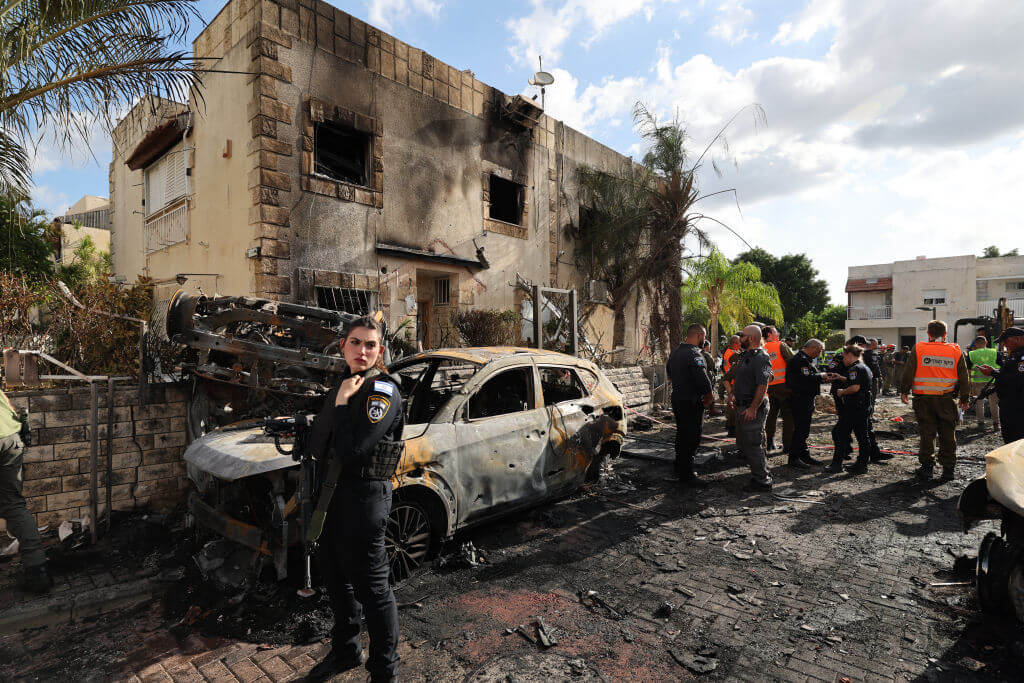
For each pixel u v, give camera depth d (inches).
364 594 93.2
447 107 381.7
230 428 156.9
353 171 338.6
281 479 125.3
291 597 126.8
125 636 116.0
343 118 315.3
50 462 161.8
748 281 1050.7
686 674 100.1
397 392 96.7
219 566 134.9
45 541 157.5
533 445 171.8
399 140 349.4
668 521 182.9
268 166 282.4
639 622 119.0
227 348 170.2
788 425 285.3
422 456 138.2
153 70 210.4
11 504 131.4
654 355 577.9
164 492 181.8
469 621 119.6
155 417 180.4
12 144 197.3
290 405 179.0
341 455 91.0
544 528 175.3
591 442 194.5
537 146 466.0
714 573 143.3
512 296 436.1
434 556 147.1
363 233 327.3
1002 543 117.8
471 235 400.2
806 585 136.0
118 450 173.8
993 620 117.5
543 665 103.3
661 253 525.0
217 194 316.8
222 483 139.9
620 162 583.8
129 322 192.9
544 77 468.1
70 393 165.5
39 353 164.7
